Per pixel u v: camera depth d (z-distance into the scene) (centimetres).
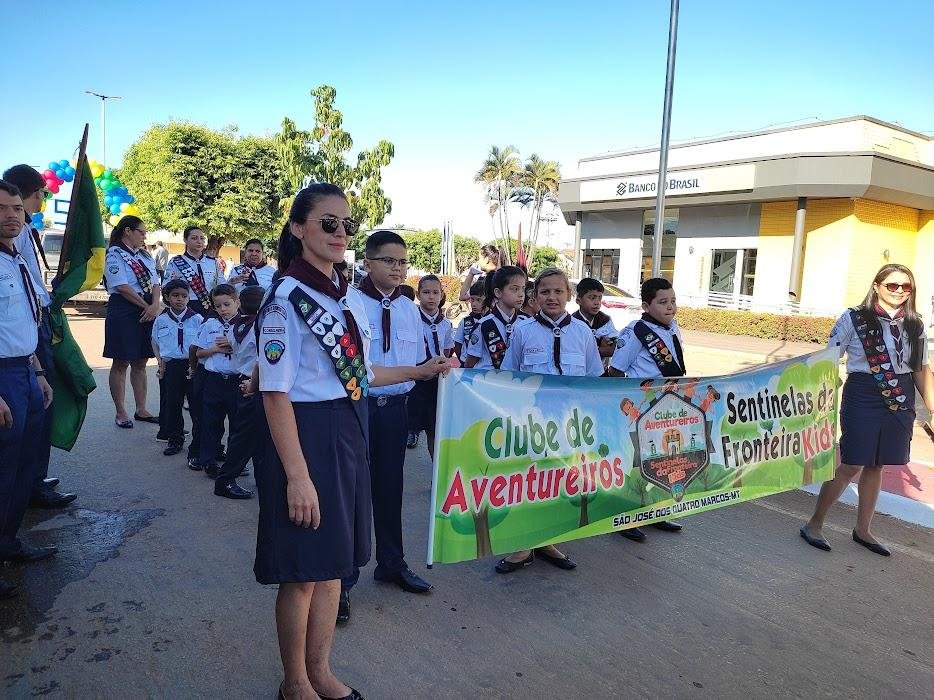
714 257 2323
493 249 714
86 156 439
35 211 407
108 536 410
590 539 439
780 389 424
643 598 361
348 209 239
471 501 314
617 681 286
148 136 2392
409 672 287
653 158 2427
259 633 310
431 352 488
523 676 287
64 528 419
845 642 324
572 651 308
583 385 347
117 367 646
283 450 223
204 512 452
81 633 305
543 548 402
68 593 340
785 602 361
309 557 230
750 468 415
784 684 289
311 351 231
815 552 427
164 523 432
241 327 446
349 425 239
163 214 2302
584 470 349
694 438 391
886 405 408
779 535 452
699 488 396
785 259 2130
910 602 365
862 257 2052
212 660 288
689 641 320
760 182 2008
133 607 329
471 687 278
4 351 333
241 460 470
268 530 231
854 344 421
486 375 314
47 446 447
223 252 2788
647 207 2422
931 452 679
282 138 2219
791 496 530
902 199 1981
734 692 283
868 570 403
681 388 384
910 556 424
